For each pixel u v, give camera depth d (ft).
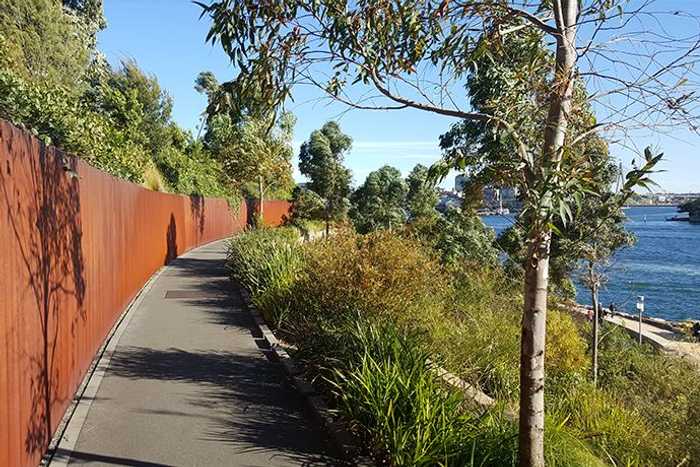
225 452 13.80
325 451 14.02
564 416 19.69
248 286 35.68
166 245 52.85
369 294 23.62
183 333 26.25
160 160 73.36
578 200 8.09
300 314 25.66
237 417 16.06
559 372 31.09
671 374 39.60
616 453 18.71
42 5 46.93
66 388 15.35
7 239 9.96
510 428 13.00
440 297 27.91
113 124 48.62
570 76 9.35
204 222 77.51
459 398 13.88
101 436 14.49
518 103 9.99
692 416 26.78
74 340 16.53
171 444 14.16
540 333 9.73
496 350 21.99
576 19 10.08
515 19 11.06
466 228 43.04
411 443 12.45
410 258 25.21
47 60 47.39
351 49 10.62
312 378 18.42
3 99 24.31
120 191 27.63
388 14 10.47
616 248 41.32
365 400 14.03
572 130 9.85
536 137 10.23
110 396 17.44
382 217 73.61
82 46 59.41
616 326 54.60
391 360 15.90
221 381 19.27
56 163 14.01
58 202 14.23
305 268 28.12
